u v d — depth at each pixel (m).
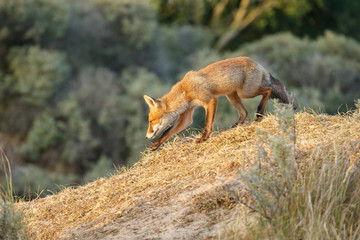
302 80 36.44
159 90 31.75
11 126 30.20
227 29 49.59
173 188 8.09
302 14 48.78
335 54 39.69
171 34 41.88
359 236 6.06
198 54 39.59
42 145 28.94
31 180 24.56
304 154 7.62
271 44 39.25
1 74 30.78
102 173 26.12
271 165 6.81
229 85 10.18
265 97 10.52
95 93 31.83
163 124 10.71
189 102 10.42
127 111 31.48
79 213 8.49
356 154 7.43
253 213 6.66
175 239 6.56
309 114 9.52
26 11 31.72
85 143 29.89
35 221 8.64
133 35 37.09
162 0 48.62
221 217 6.82
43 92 30.23
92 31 36.16
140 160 10.23
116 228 7.41
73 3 36.44
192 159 9.15
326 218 6.10
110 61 37.72
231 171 7.88
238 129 9.58
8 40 32.09
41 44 33.50
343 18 52.03
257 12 49.16
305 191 6.54
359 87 36.88
